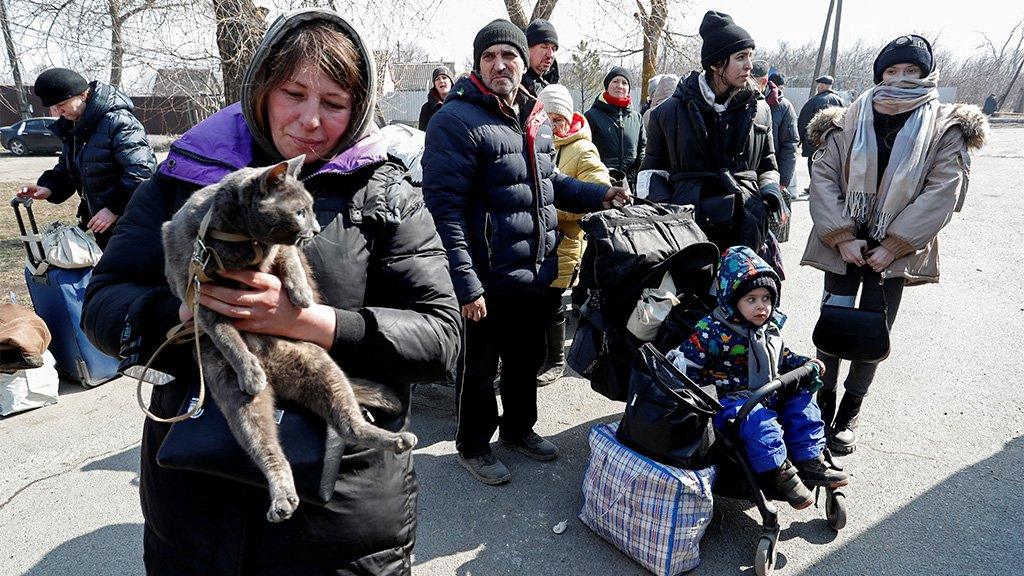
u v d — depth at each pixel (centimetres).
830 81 956
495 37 281
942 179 299
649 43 1033
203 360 134
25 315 407
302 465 129
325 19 147
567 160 428
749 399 258
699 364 280
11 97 2683
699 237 318
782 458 256
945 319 521
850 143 317
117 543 287
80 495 321
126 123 446
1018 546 267
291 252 135
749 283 269
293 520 139
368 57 148
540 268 312
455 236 282
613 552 275
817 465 271
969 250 724
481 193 293
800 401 278
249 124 150
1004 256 695
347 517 143
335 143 152
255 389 126
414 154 396
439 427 383
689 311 310
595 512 280
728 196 342
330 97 145
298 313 133
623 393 306
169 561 146
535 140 303
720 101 352
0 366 391
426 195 283
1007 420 366
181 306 135
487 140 283
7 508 311
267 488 129
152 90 732
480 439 327
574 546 279
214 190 134
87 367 428
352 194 151
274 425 132
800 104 3161
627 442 269
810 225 899
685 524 253
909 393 401
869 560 263
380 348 142
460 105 287
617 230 300
